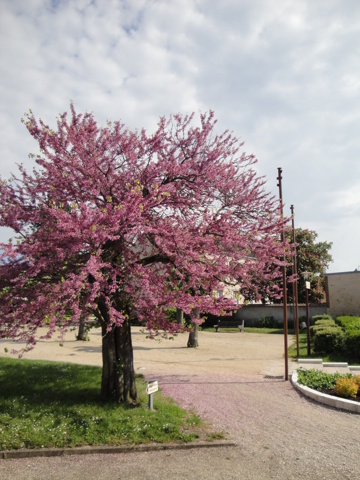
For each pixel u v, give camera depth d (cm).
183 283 765
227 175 862
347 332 1476
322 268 3497
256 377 1112
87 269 594
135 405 788
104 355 821
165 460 580
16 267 706
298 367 1255
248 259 838
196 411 788
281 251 854
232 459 579
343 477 519
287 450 606
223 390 955
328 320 2197
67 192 790
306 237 3466
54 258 667
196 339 1859
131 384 815
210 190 868
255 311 3056
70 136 766
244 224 852
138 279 692
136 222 711
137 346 1897
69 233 627
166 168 830
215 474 532
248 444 630
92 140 822
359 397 852
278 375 1141
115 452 609
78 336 2136
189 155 883
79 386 926
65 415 725
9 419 712
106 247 746
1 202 735
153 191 748
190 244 763
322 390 930
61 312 612
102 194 819
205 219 799
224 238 783
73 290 585
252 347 1850
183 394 912
